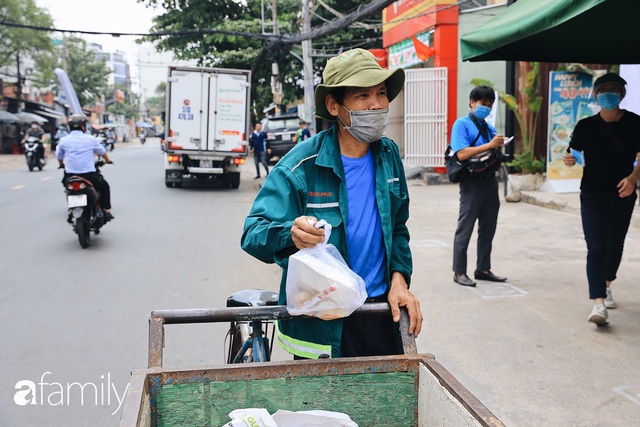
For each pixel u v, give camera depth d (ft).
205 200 40.50
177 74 45.24
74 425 10.30
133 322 15.47
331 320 6.72
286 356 13.24
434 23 45.93
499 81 45.70
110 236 27.30
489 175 17.89
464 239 18.28
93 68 172.04
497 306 16.25
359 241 6.91
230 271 20.90
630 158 14.15
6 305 16.93
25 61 139.95
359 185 6.98
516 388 11.37
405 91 47.47
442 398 5.49
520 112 36.17
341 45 72.90
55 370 12.50
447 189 42.96
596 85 14.02
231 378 5.74
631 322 14.69
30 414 10.64
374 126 6.65
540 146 38.14
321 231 5.94
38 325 15.24
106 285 19.06
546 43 15.52
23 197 41.32
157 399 5.62
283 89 83.20
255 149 56.80
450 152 17.92
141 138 201.26
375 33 71.67
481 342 13.67
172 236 27.35
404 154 50.42
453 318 15.34
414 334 6.48
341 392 5.96
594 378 11.70
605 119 14.17
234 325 9.97
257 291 9.97
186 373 5.64
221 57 78.95
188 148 45.98
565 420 10.16
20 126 111.55
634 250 21.79
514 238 25.05
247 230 6.49
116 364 12.80
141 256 23.20
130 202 39.27
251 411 5.44
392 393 6.02
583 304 16.25
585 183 14.46
